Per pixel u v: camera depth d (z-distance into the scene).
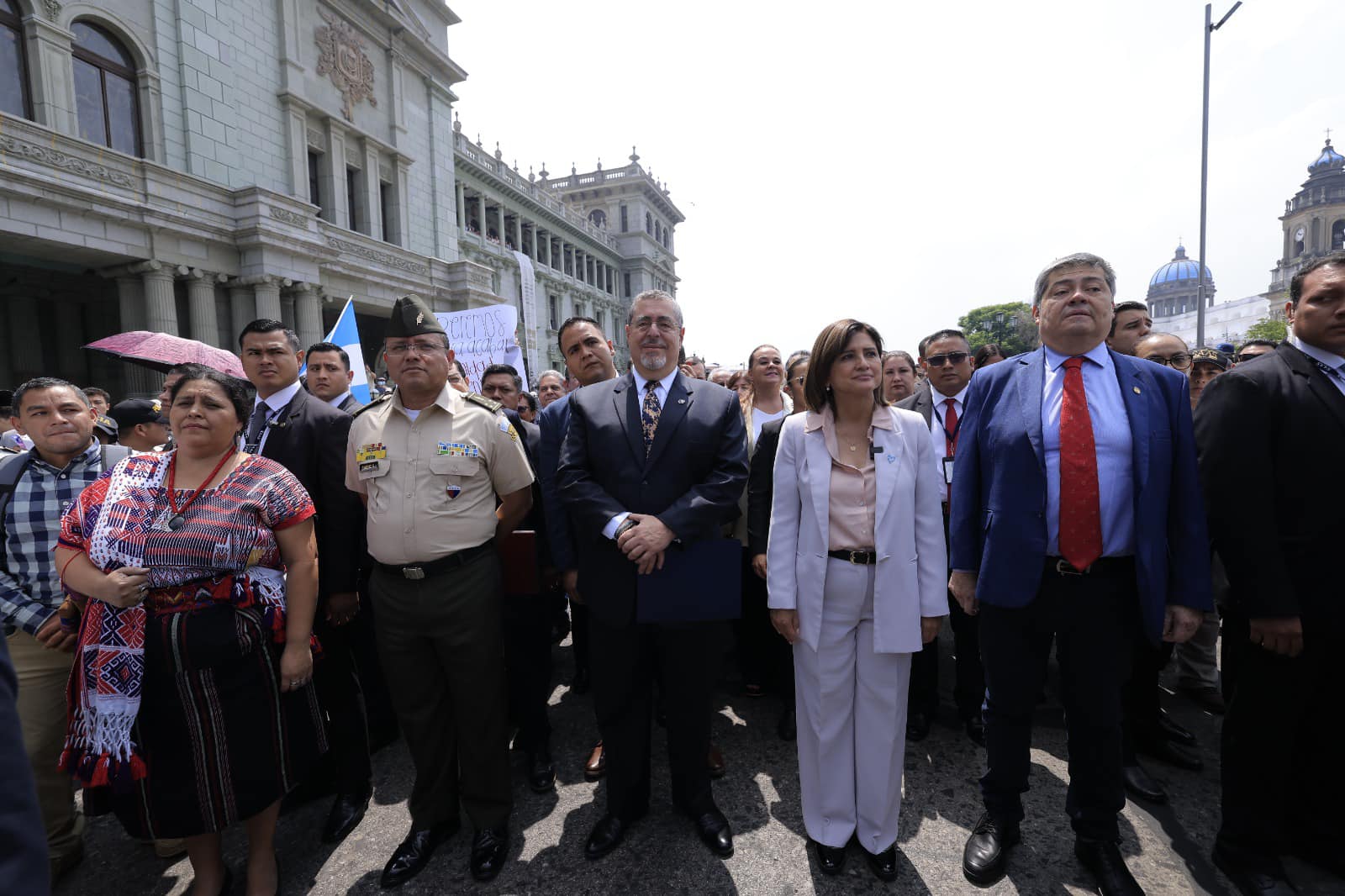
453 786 2.37
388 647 2.25
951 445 3.36
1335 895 1.97
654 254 47.00
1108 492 1.97
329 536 2.55
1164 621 1.94
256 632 1.97
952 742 2.99
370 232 18.73
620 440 2.28
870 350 2.13
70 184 10.75
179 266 12.67
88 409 2.48
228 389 2.00
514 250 31.47
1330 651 1.99
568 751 3.05
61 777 2.26
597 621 2.26
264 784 1.99
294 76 16.11
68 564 1.84
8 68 10.96
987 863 2.05
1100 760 2.00
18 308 13.16
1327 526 1.94
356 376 5.19
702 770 2.35
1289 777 2.20
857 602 2.14
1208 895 1.97
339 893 2.12
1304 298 2.06
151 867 2.29
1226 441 2.01
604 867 2.18
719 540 2.22
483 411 2.42
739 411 2.38
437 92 21.86
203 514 1.90
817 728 2.19
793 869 2.14
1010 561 2.05
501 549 2.60
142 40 12.84
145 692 1.87
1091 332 2.01
